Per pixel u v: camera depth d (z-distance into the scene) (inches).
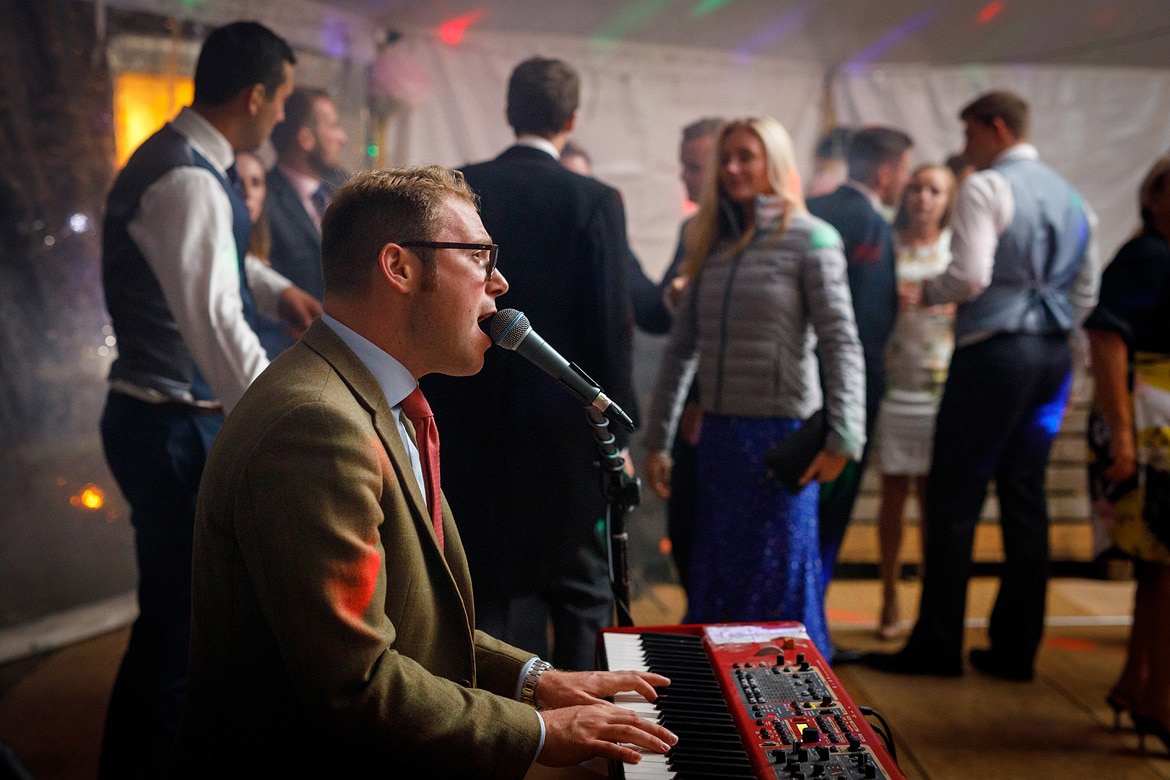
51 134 131.0
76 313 137.1
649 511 172.2
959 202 124.0
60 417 138.1
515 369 92.4
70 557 140.9
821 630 110.7
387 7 148.3
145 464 98.1
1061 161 180.7
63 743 108.3
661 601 163.2
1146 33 163.2
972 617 158.2
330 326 54.5
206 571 51.2
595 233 94.2
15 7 126.6
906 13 154.1
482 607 95.6
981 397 125.3
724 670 61.1
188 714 53.4
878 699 123.3
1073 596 167.2
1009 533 129.3
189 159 91.9
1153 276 108.8
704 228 112.7
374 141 156.0
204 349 89.7
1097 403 112.7
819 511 129.0
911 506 176.9
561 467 93.7
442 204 54.0
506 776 49.8
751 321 105.7
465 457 93.2
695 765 50.7
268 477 48.0
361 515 48.8
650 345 171.6
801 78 176.1
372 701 47.8
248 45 94.0
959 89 178.1
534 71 96.1
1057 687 127.8
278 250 140.4
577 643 96.1
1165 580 107.1
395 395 55.1
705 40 166.9
